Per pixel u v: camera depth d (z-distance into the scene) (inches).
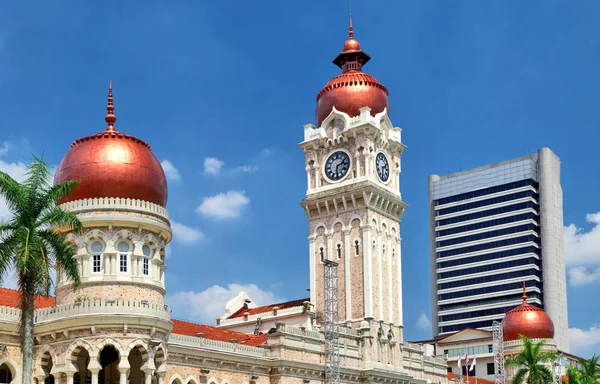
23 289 2283.5
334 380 3966.5
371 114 4795.8
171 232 3127.5
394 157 4901.6
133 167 3021.7
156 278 3041.3
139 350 2901.1
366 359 4333.2
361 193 4589.1
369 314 4441.4
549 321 6156.5
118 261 2962.6
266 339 3868.1
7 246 2256.4
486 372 6560.0
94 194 2974.9
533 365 4461.1
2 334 2918.3
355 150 4697.3
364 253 4534.9
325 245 4714.6
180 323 3833.7
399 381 4512.8
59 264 2596.0
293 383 3784.5
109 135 3093.0
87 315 2822.3
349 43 5054.1
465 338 6766.7
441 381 5059.1
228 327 4872.0
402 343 4677.7
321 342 4047.7
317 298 4675.2
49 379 3011.8
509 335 6171.3
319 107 4918.8
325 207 4741.6
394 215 4822.8
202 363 3385.8
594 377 5216.5
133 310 2864.2
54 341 2906.0
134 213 2989.7
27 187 2337.6
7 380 2933.1
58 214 2363.4
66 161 3058.6
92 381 2790.4
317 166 4835.1
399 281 4756.4
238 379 3563.0
